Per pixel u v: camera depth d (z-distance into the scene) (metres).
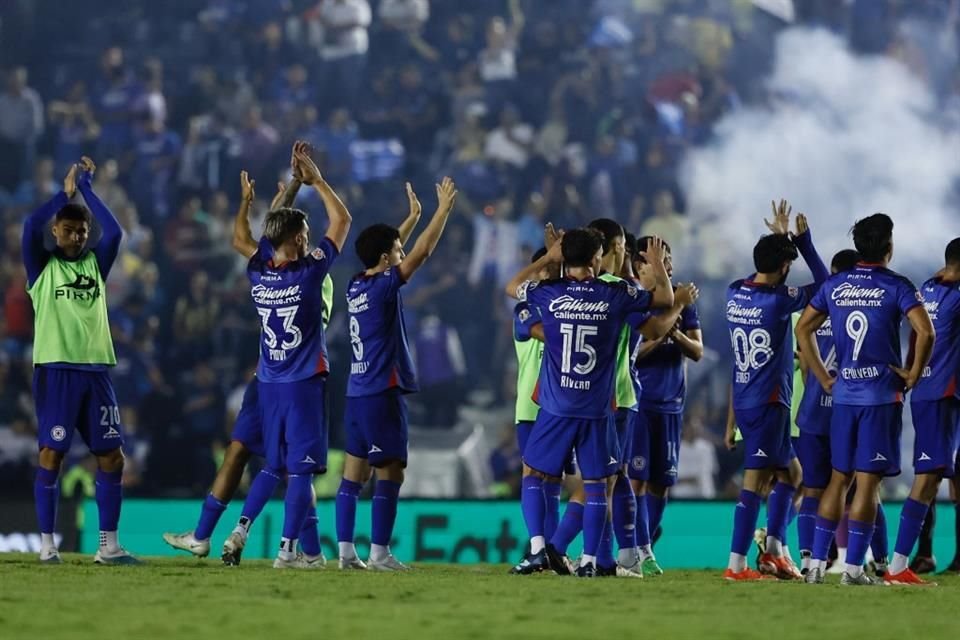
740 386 30.28
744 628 19.16
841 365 28.11
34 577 25.72
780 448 30.11
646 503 32.09
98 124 76.25
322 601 21.78
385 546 30.61
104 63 77.88
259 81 79.50
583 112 77.12
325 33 80.00
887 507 42.44
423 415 65.50
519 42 81.56
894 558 29.47
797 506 36.81
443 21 82.88
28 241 29.45
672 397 31.88
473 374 68.81
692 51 79.94
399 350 30.17
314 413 29.03
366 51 81.00
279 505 43.62
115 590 23.16
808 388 31.31
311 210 72.12
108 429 29.83
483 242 70.50
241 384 66.25
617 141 75.62
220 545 43.94
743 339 30.19
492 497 43.22
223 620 19.11
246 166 74.38
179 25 82.06
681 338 30.72
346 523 30.69
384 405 29.98
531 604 21.80
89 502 44.59
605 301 27.44
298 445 28.97
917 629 19.47
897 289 27.58
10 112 74.81
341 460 59.91
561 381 27.61
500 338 68.94
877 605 23.03
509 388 66.38
